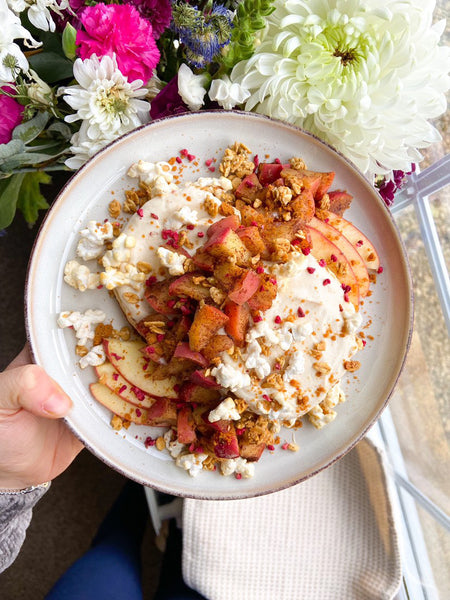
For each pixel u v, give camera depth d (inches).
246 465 11.2
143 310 10.4
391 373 11.5
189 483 11.2
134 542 20.1
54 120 11.8
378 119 10.4
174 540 20.0
